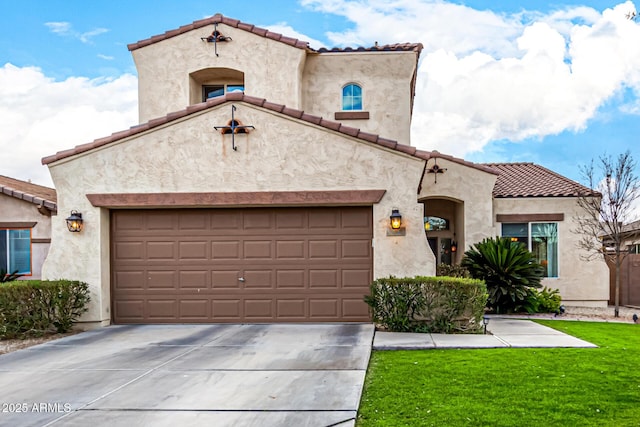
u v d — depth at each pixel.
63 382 7.05
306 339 9.79
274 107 11.48
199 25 15.40
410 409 5.86
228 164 11.57
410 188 11.35
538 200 16.88
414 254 11.30
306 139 11.49
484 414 5.66
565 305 16.67
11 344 9.94
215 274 11.89
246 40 15.30
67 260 11.64
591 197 16.41
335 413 5.70
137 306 11.95
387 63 15.91
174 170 11.62
